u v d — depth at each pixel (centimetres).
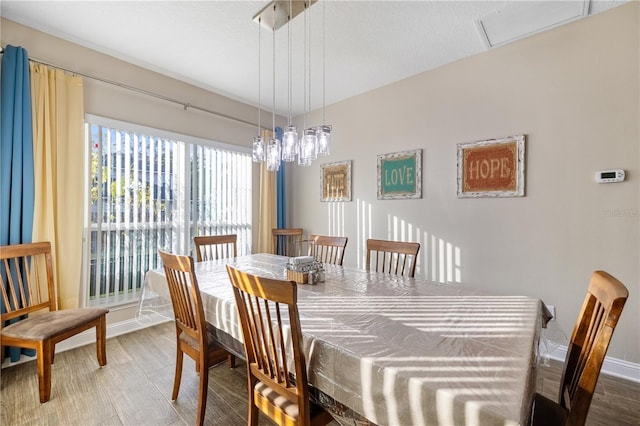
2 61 199
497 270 242
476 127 252
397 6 192
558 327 138
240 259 251
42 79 214
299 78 300
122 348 234
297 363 97
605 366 198
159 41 236
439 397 71
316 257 268
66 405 165
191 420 155
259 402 117
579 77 206
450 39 229
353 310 126
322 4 189
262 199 380
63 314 193
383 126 316
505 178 236
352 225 345
